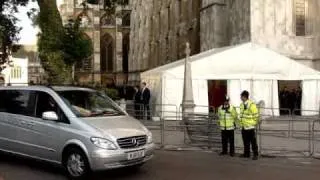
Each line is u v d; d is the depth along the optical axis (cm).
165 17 5931
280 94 2828
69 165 1042
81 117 1065
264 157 1362
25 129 1136
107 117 1094
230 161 1288
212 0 3756
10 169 1144
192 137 1584
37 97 1150
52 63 2434
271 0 3328
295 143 1619
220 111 1395
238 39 3481
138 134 1051
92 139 1004
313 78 2630
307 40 3372
